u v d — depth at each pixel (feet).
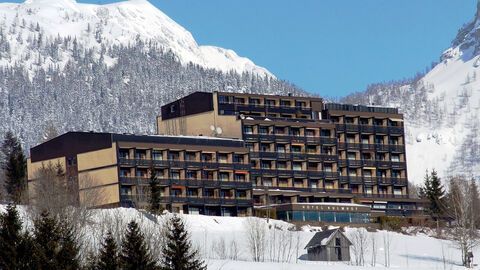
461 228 501.97
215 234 477.36
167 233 350.84
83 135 574.97
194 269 329.11
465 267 466.70
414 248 514.27
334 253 454.81
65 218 322.96
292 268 403.95
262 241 447.01
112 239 299.99
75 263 281.95
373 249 463.42
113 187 552.82
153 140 574.56
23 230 337.72
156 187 498.69
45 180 449.06
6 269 268.00
